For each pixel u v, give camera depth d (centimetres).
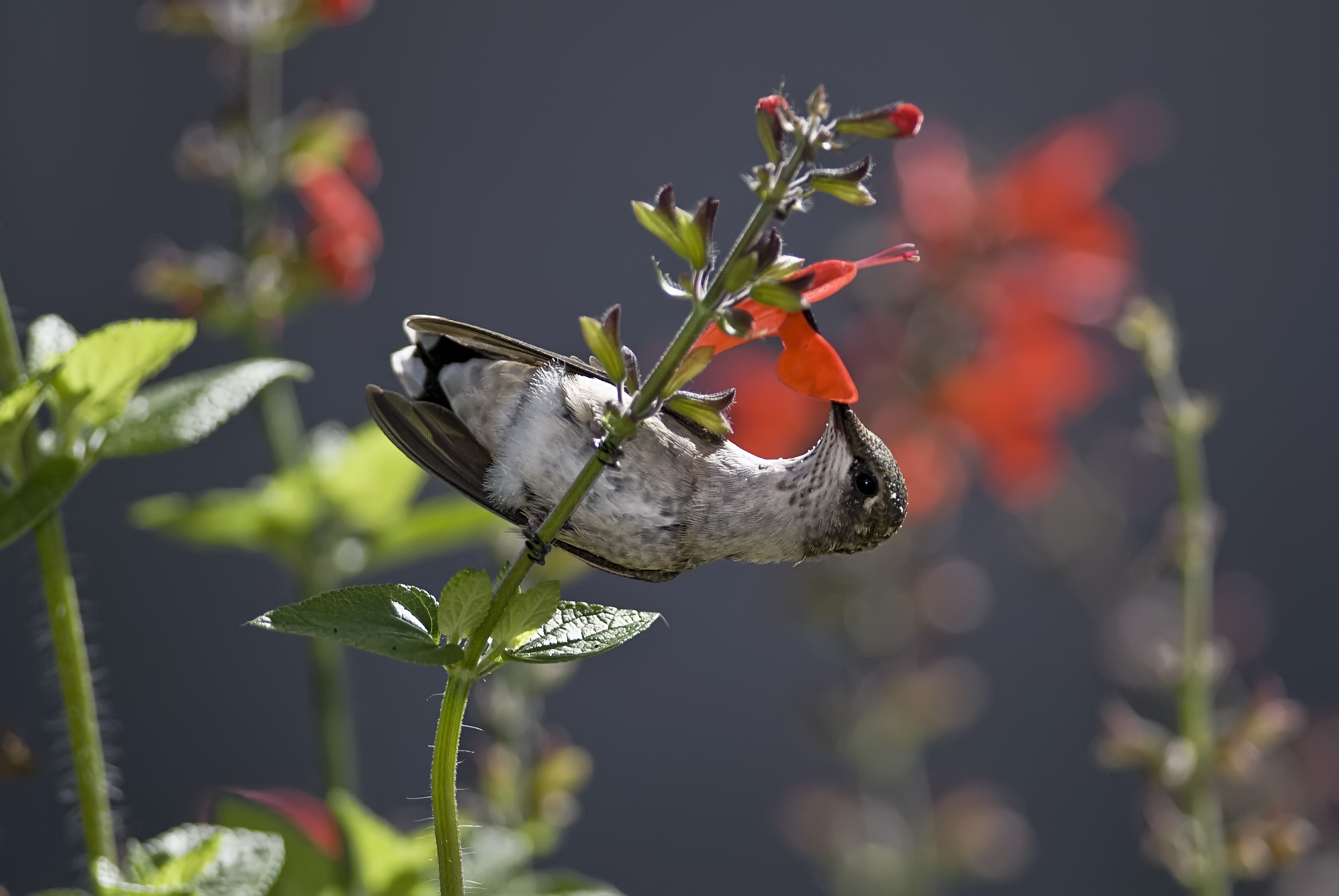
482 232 1633
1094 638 1035
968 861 971
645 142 1695
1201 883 636
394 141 1612
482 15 1672
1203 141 1736
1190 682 644
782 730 1588
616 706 1574
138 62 1519
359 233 815
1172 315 1511
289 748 1470
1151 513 1179
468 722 682
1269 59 1753
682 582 1614
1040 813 1494
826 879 1105
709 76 1722
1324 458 1669
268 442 765
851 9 1734
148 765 1404
